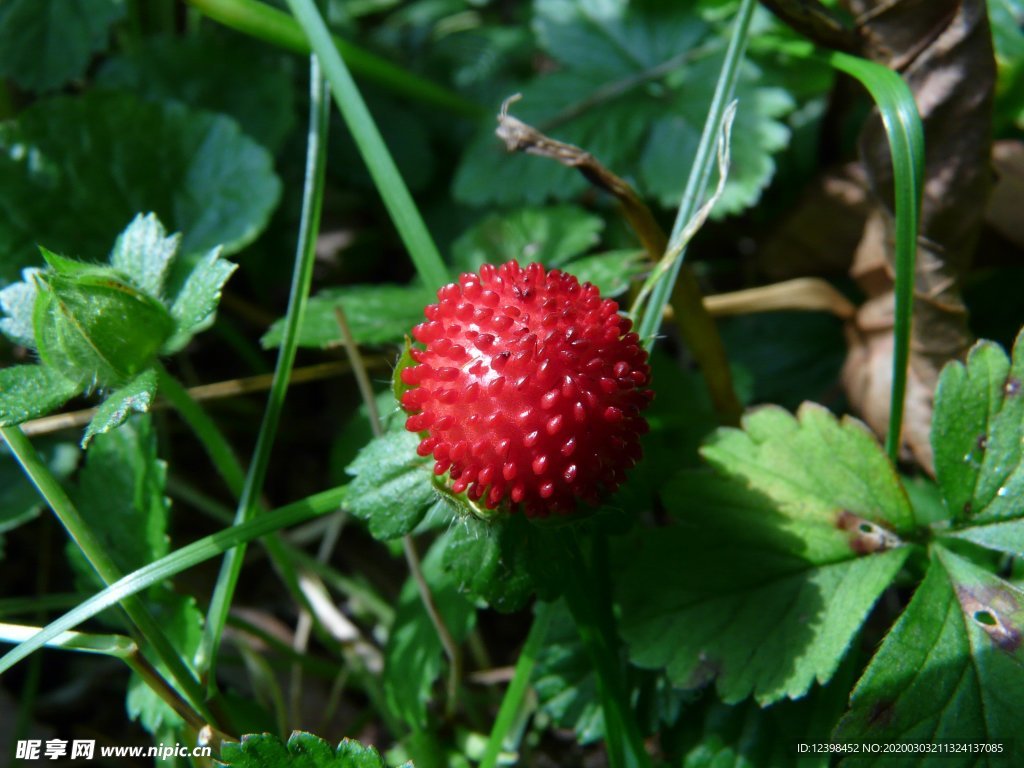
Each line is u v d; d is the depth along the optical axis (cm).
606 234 11
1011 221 10
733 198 10
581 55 11
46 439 10
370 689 9
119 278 7
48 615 10
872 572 7
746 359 11
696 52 11
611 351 6
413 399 6
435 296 9
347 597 10
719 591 7
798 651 7
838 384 10
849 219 10
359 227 12
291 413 12
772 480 8
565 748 9
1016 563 7
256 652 9
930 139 8
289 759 7
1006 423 7
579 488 6
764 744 8
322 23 8
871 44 9
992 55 8
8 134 10
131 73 12
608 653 7
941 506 9
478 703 9
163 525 8
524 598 7
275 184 10
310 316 9
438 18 15
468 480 6
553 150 8
